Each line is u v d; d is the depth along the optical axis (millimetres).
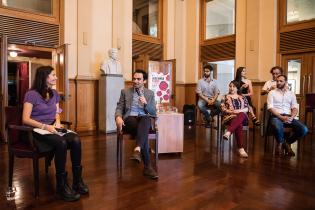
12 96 6770
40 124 2098
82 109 5582
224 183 2445
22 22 5016
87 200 2057
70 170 2807
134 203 2004
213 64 7254
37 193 2096
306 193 2205
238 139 3518
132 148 3898
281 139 3535
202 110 5195
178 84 7445
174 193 2203
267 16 5883
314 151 3783
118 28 6000
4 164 2992
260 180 2529
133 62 6574
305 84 5512
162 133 3449
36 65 6641
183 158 3369
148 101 2977
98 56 5758
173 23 7375
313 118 5160
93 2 5648
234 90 3873
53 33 5363
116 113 2910
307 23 5406
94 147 3959
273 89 3898
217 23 7074
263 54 5953
